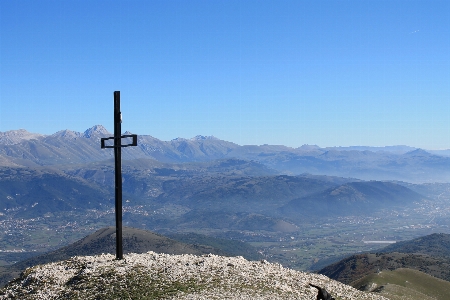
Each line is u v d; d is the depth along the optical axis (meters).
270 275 47.88
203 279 43.62
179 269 46.38
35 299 42.91
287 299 40.50
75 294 41.78
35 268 51.66
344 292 48.34
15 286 47.88
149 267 47.03
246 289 41.75
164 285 41.69
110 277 44.62
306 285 46.97
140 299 38.66
